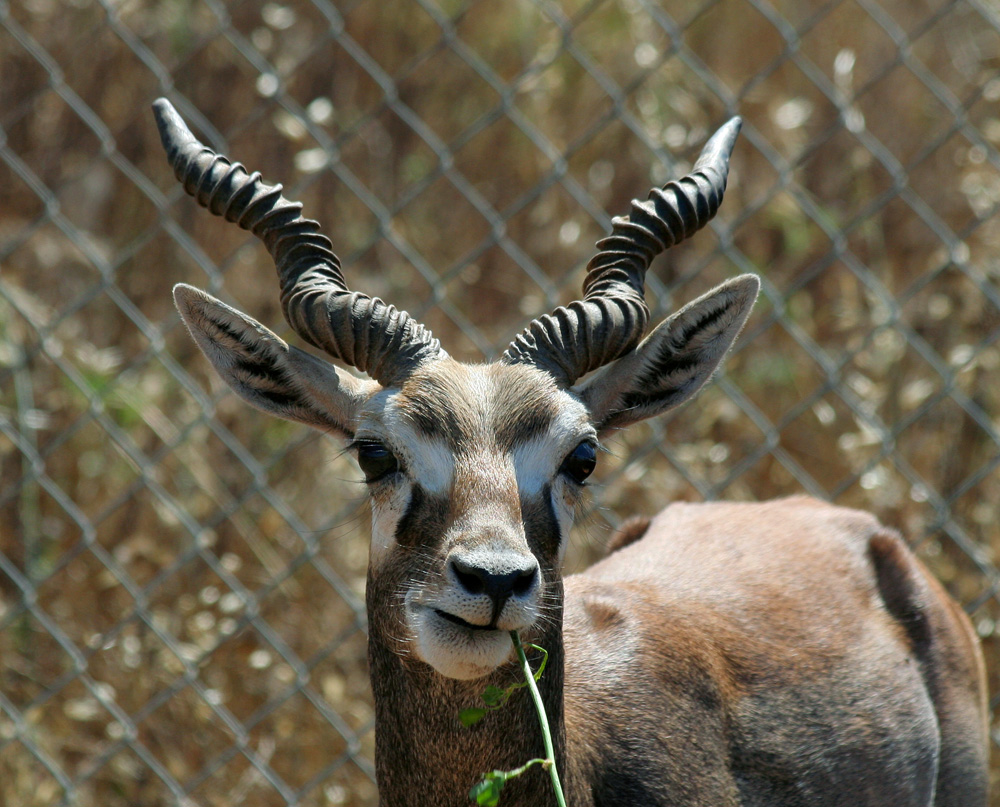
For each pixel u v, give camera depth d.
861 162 13.27
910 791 8.12
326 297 6.52
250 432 11.85
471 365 6.52
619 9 14.03
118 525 11.85
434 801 6.45
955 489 11.27
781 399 12.28
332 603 10.84
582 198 10.11
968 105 10.05
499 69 14.83
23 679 10.94
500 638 5.74
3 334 11.86
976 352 9.90
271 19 13.36
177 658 10.28
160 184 14.21
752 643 7.89
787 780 7.66
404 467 6.14
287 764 10.32
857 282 13.02
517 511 5.88
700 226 6.96
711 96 13.63
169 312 13.34
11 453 12.07
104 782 10.46
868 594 8.51
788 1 15.02
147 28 14.50
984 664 9.73
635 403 6.95
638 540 8.96
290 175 14.05
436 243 14.19
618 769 7.04
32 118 14.75
